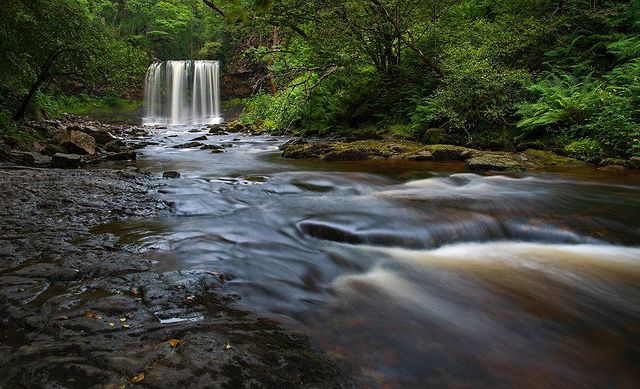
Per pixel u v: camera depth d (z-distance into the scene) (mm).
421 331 2924
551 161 9875
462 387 2342
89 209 5434
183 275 3365
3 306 2688
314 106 18812
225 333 2539
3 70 12938
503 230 5160
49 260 3594
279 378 2148
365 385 2254
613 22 12586
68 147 11125
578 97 10602
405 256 4449
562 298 3537
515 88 12305
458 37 15469
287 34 17266
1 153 9375
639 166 9016
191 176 8406
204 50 39094
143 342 2342
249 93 36719
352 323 2961
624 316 3250
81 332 2408
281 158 11812
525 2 15273
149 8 39625
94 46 14141
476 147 12008
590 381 2459
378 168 9750
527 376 2480
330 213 5582
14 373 1987
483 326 3051
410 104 15453
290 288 3451
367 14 14961
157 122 34094
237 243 4395
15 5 11375
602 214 5602
